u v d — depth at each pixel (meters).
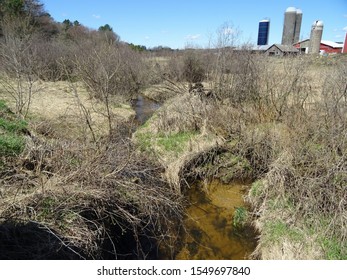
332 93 5.68
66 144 4.48
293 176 4.52
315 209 3.92
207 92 7.97
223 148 6.21
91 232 3.22
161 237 4.21
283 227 3.97
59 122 6.70
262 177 5.56
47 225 3.14
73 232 3.14
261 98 7.06
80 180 3.71
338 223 3.63
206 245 4.26
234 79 7.55
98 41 13.85
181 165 5.57
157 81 13.55
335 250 3.45
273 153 5.50
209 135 6.38
